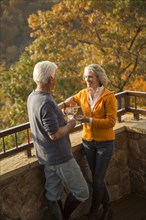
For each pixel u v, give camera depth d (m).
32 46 13.48
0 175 3.01
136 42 13.30
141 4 12.60
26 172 3.24
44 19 13.55
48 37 13.30
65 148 2.94
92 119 3.16
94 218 3.58
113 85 13.05
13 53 29.03
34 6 31.02
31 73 12.48
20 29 30.70
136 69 13.41
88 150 3.44
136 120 4.33
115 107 3.18
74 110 3.15
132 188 4.45
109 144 3.33
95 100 3.21
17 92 12.40
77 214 3.85
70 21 13.50
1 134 3.12
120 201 4.29
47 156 2.93
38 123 2.83
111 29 13.16
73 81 12.77
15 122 12.55
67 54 13.30
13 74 12.69
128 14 12.89
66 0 13.48
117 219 3.95
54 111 2.78
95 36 13.65
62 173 2.99
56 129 2.75
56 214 3.25
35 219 3.39
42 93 2.79
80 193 3.11
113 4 12.95
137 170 4.31
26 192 3.27
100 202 3.54
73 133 3.96
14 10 31.06
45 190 3.40
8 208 3.15
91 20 13.09
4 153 3.20
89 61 12.83
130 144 4.27
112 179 4.22
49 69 2.75
